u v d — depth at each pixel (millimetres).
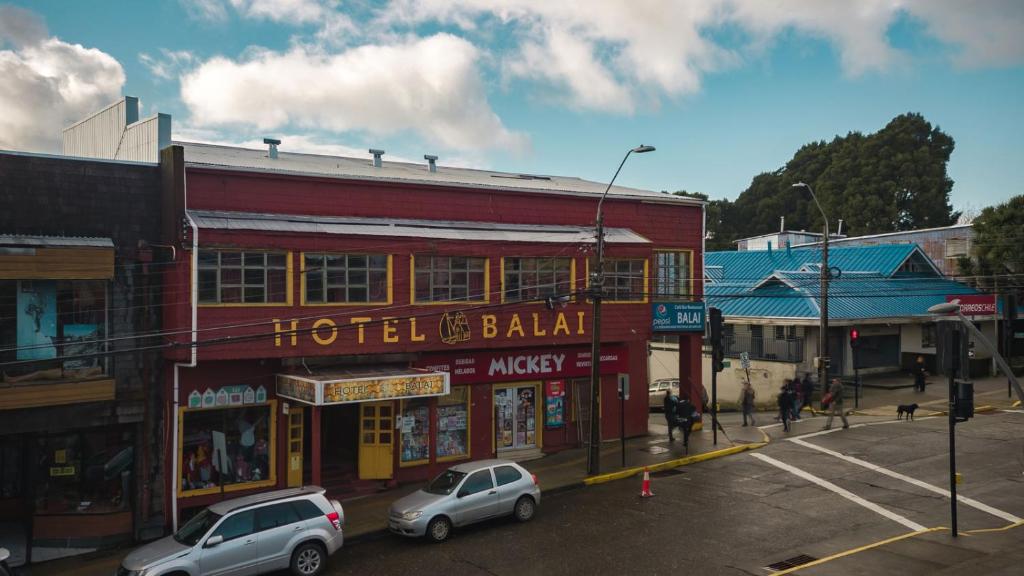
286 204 21547
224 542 14562
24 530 18547
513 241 24016
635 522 18203
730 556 15531
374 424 22625
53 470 18781
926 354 42250
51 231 18531
